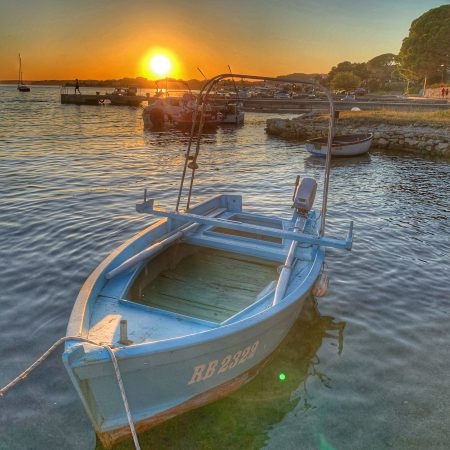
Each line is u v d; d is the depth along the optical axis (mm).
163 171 19328
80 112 59906
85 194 14188
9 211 11820
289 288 5949
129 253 6434
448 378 5559
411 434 4652
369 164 22875
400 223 12000
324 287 6715
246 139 33844
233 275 7160
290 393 5246
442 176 19359
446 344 6305
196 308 6156
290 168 21328
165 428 4637
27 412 4840
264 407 5004
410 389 5348
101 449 4398
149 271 6621
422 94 80562
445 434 4648
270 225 8781
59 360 5684
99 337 4539
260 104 61656
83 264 8492
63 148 25516
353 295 7703
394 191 16188
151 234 7008
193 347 4242
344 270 8711
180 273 7207
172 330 4777
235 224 6883
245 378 5344
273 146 29891
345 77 103125
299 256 6902
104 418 4176
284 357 5949
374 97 71875
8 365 5562
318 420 4824
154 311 5082
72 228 10562
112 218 11477
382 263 9102
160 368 4195
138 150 26172
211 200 9016
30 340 6086
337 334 6516
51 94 129375
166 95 47188
